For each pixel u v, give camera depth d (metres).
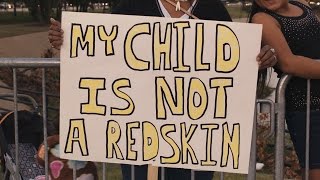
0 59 2.92
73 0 48.03
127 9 3.02
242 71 2.85
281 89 3.02
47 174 3.15
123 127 2.90
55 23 2.87
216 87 2.86
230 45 2.83
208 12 2.97
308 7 3.23
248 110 2.87
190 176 3.06
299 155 3.26
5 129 3.81
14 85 3.02
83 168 3.29
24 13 72.44
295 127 3.20
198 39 2.83
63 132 2.92
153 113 2.89
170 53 2.84
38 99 8.46
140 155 2.92
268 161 6.28
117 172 5.63
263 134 3.15
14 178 3.55
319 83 3.11
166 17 2.84
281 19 3.06
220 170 2.91
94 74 2.88
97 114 2.90
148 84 2.87
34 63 2.93
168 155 2.91
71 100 2.90
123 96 2.88
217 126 2.88
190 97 2.87
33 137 3.86
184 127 2.89
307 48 3.09
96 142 2.92
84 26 2.85
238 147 2.89
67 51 2.87
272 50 2.86
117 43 2.85
